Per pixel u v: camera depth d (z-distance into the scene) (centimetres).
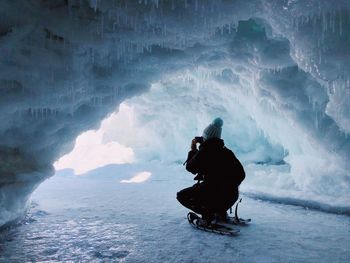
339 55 324
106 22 302
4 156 351
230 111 887
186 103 956
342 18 307
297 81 457
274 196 507
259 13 336
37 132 374
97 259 257
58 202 507
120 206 476
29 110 346
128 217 404
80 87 357
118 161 1206
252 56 445
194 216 359
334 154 440
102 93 393
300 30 328
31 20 269
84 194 593
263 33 415
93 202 509
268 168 786
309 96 450
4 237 314
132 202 509
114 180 838
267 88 481
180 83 870
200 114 959
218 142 353
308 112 468
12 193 342
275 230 339
